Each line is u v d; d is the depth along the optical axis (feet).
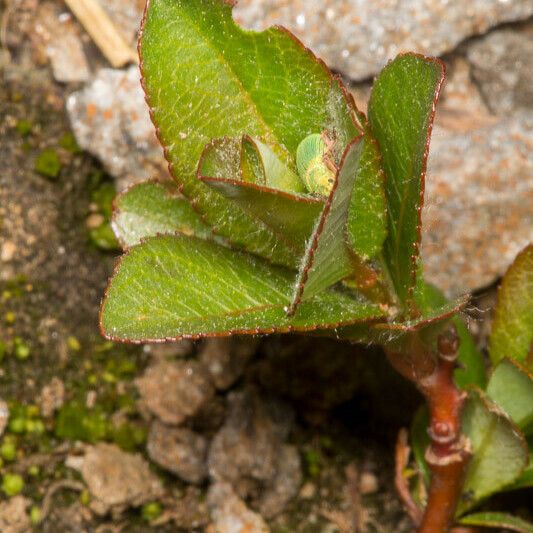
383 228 0.50
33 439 0.58
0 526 0.57
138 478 0.59
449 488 0.54
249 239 0.50
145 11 0.49
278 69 0.50
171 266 0.50
